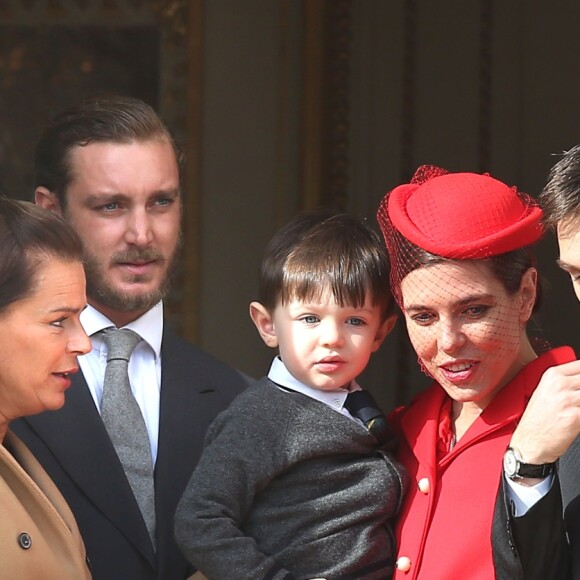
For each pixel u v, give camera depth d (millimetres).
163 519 11750
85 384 12000
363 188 26406
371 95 26328
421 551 10305
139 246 12023
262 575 10398
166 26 25953
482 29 26250
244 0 26156
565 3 25906
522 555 9297
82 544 10477
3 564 9430
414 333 10430
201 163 26078
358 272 10992
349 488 10859
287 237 11477
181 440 12117
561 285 23812
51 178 12312
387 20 26297
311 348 11078
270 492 10961
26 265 9734
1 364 9844
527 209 10672
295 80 26266
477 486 10250
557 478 9539
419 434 10883
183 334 25984
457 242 10148
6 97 25906
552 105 26000
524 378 10484
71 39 25953
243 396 11375
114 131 12078
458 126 26328
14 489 9898
